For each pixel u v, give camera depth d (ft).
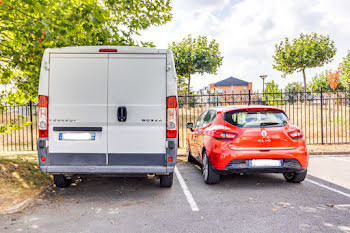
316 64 76.33
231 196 17.01
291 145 18.01
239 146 17.72
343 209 14.60
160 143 15.57
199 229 12.08
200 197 16.83
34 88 25.12
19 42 20.38
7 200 15.31
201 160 21.74
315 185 19.58
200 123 24.11
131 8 24.97
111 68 15.48
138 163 15.51
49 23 17.29
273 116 18.63
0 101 27.22
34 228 12.14
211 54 84.17
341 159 30.53
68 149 15.38
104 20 19.44
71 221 12.98
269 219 13.21
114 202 15.85
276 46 79.82
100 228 12.19
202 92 53.57
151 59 15.62
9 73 23.09
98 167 15.35
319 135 48.88
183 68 84.17
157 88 15.60
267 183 20.24
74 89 15.39
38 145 15.26
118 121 15.46
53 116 15.35
